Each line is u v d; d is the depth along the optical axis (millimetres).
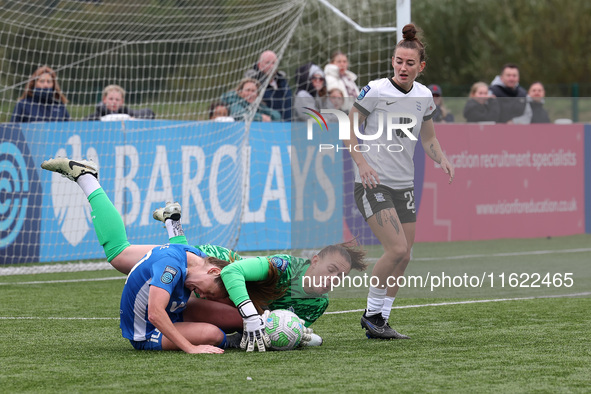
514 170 25109
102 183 30750
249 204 33094
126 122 31281
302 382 12383
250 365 13703
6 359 14398
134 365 13742
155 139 31641
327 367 13531
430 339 16531
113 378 12703
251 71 34125
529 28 78062
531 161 25469
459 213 24031
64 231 30453
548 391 11844
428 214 23656
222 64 44031
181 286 15188
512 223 24781
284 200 33781
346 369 13367
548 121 30766
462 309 20719
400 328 18000
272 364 13812
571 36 78062
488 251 32656
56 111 31016
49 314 20266
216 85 44062
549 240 36656
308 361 14086
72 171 17109
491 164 24641
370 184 16609
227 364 13797
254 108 33406
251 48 42344
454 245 32594
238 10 51281
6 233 29375
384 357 14492
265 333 15102
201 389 11930
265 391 11797
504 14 79688
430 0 80125
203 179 32344
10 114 31688
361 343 16109
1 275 28375
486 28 78250
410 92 16859
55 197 30297
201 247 17375
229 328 16156
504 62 78438
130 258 16781
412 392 11758
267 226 33406
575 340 16281
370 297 16672
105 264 30688
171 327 14820
